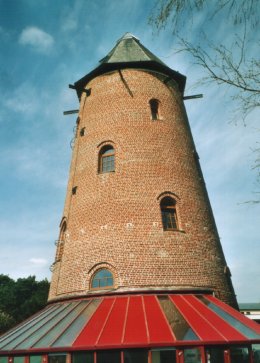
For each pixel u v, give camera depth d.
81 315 12.91
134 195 16.36
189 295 14.30
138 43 23.31
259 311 41.00
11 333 13.80
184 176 17.72
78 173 18.59
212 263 16.08
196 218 16.80
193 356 10.59
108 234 15.62
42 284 57.44
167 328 11.22
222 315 12.48
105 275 14.96
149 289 14.10
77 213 17.17
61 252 18.03
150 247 15.14
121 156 17.50
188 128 21.00
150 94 19.67
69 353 10.93
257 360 12.92
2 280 62.00
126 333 11.02
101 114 19.36
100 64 20.70
